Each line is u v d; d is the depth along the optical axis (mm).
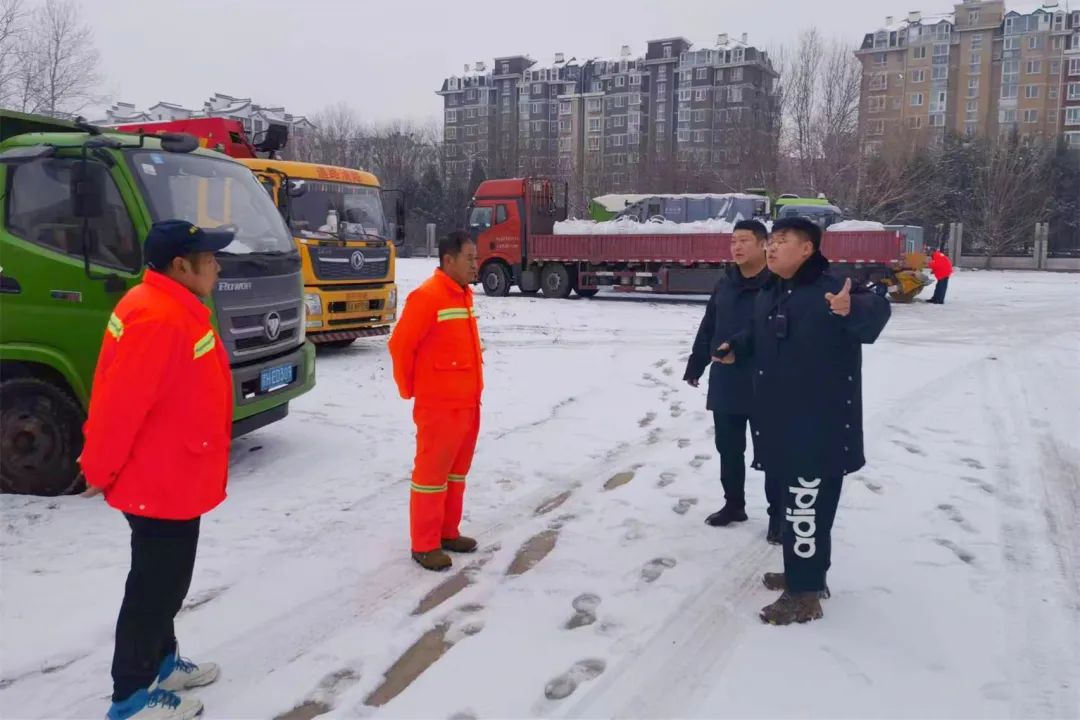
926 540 5020
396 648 3746
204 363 3059
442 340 4484
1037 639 3793
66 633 3857
